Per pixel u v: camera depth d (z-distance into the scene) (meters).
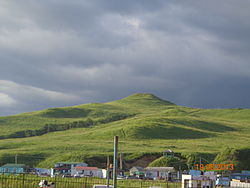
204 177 59.84
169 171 124.44
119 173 122.50
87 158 156.38
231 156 155.62
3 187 46.41
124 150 179.88
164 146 196.62
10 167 128.75
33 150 178.25
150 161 163.88
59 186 51.88
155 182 83.19
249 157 155.25
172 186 70.81
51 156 167.50
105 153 167.50
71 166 127.25
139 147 192.50
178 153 170.62
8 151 173.50
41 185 50.31
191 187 58.91
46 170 131.12
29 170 130.38
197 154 167.50
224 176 114.12
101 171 122.88
